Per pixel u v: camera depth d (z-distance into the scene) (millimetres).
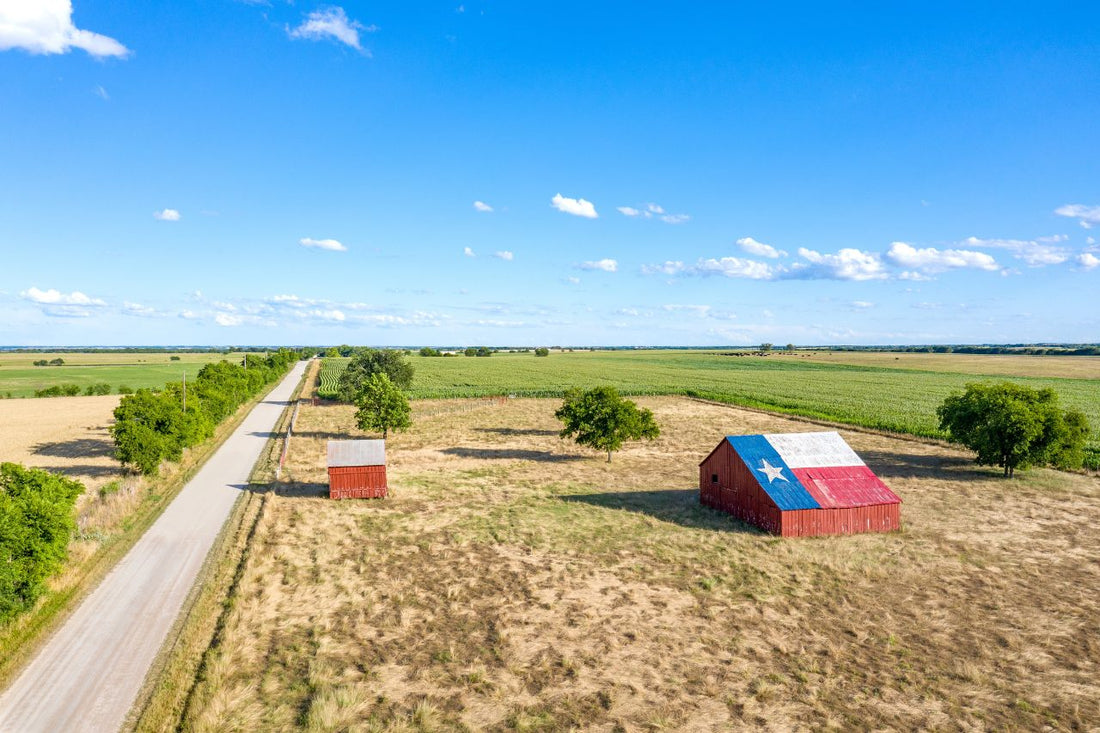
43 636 20938
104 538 29797
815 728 17328
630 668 20266
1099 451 55750
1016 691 19297
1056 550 31875
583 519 36594
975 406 48594
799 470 36156
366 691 18672
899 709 18281
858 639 22422
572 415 54688
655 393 108438
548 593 26031
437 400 100562
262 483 43062
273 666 19875
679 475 49375
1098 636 22875
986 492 43531
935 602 25578
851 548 31719
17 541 21047
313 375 155750
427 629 22703
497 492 42969
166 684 18328
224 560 27938
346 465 40219
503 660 20609
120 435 41312
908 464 52750
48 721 16594
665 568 29047
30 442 59000
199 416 55094
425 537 32781
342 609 24094
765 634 22734
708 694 18875
